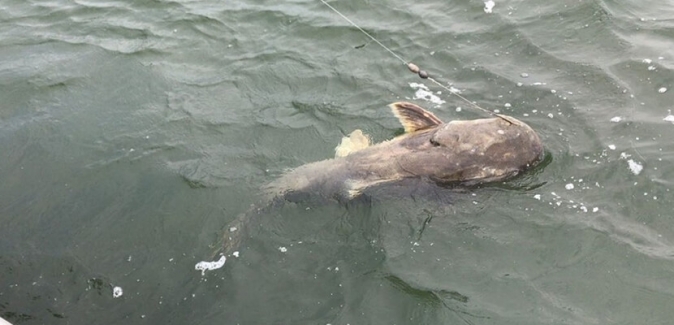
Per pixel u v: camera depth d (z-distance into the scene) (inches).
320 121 83.0
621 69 84.0
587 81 83.2
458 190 72.4
